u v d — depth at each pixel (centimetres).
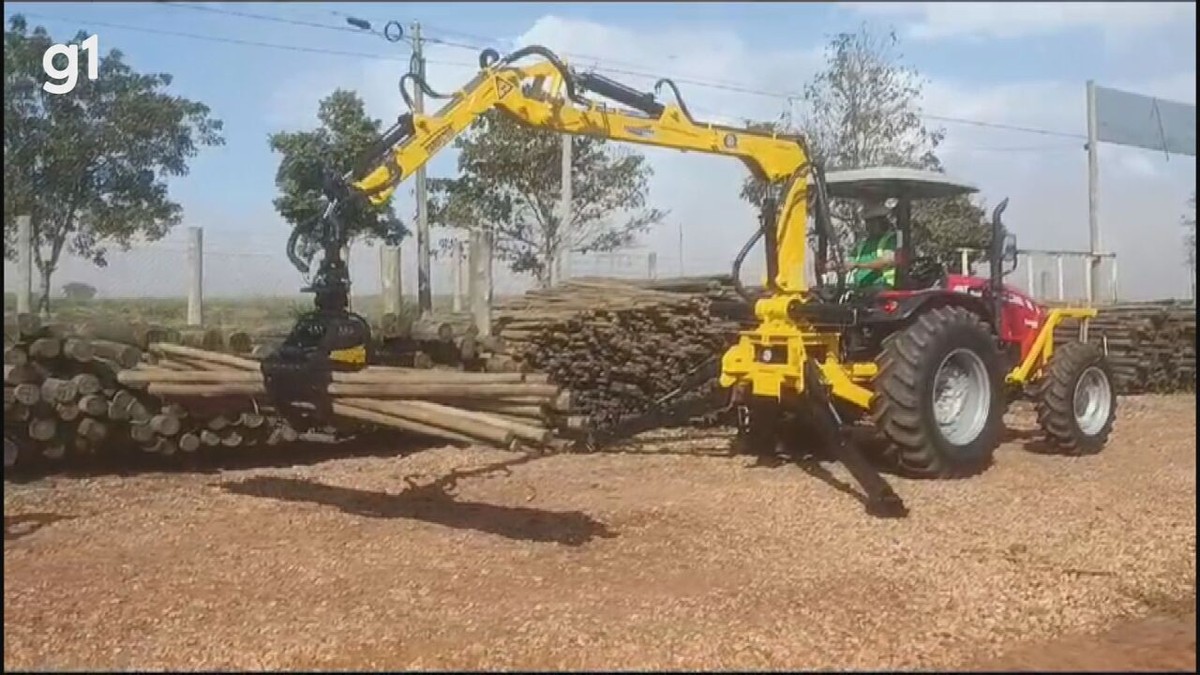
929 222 1658
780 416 1016
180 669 504
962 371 959
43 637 541
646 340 1124
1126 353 1617
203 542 704
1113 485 916
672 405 979
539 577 638
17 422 879
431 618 568
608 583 629
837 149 1939
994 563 684
